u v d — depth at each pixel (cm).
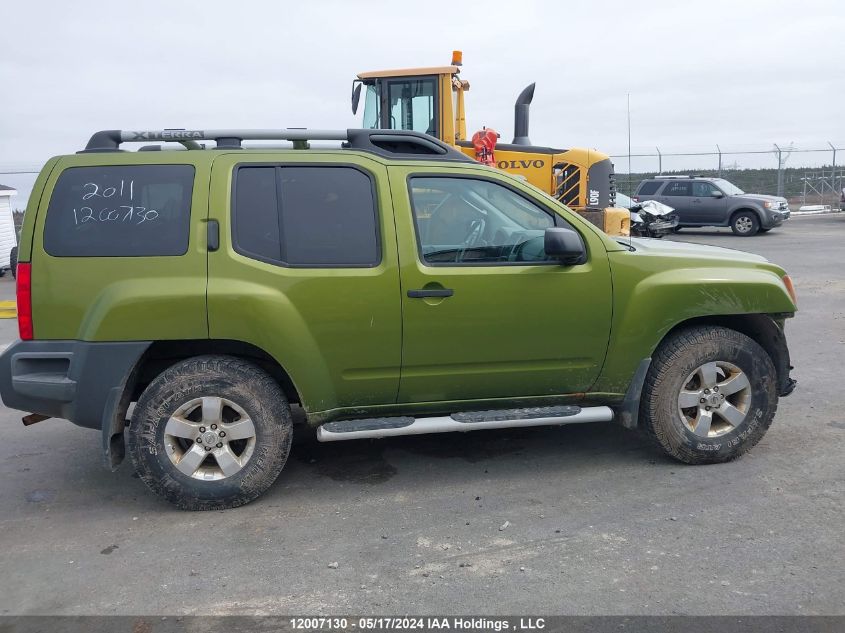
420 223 439
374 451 521
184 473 421
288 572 356
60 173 417
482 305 437
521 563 359
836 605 315
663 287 454
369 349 431
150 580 351
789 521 394
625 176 2994
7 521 421
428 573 352
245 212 423
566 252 430
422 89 1091
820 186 3353
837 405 595
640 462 486
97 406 411
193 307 409
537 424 453
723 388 470
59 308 407
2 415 630
